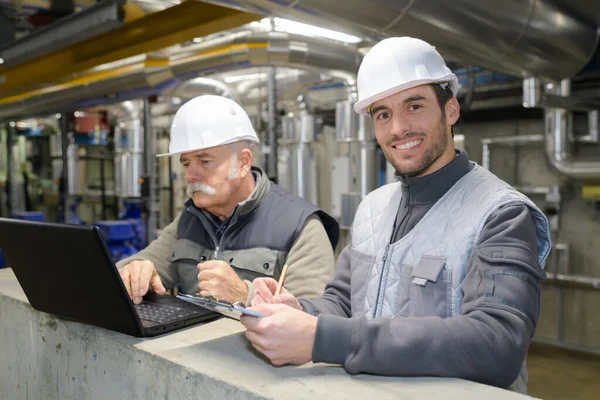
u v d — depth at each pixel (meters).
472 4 1.88
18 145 7.82
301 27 2.64
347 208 3.59
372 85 0.94
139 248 4.77
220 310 1.00
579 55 2.60
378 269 1.00
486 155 4.30
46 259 0.82
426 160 0.94
